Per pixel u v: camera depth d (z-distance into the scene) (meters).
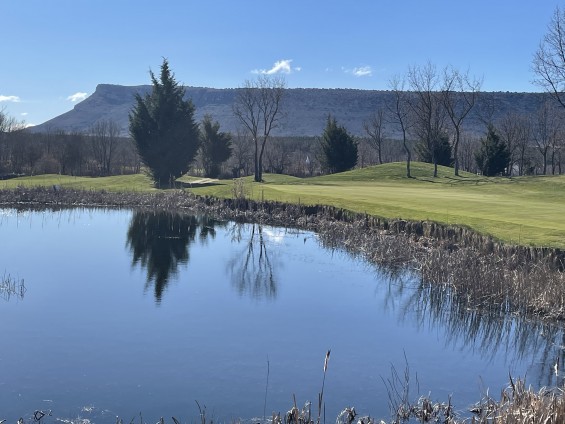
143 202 47.81
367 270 23.94
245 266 24.69
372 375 13.36
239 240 31.19
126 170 90.62
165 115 60.94
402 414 11.26
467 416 11.16
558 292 17.36
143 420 11.12
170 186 58.72
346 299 19.62
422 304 19.12
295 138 143.00
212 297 19.69
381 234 28.28
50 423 10.98
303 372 13.47
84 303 18.80
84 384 12.71
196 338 15.57
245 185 49.81
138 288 20.77
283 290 20.70
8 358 14.08
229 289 20.78
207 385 12.72
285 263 25.30
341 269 24.17
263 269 24.09
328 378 13.15
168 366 13.69
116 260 25.78
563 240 21.52
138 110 61.69
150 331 16.08
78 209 44.88
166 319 17.17
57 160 82.38
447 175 66.62
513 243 21.50
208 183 60.72
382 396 12.23
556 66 54.44
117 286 21.03
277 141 105.31
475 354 14.83
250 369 13.59
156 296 19.72
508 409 9.61
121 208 45.91
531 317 17.50
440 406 11.42
